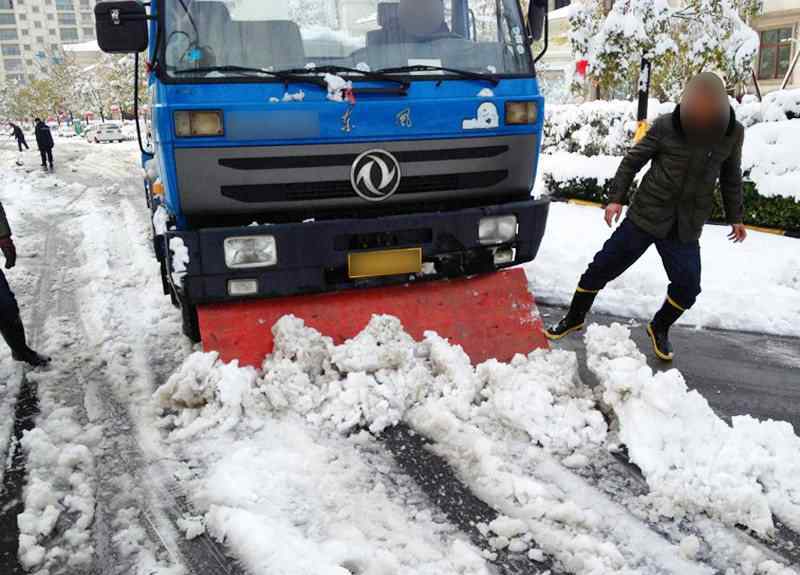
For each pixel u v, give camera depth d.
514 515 2.89
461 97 4.08
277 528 2.78
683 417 3.29
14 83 90.69
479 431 3.45
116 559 2.69
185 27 3.75
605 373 3.63
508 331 4.38
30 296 6.20
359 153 3.90
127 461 3.35
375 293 4.40
